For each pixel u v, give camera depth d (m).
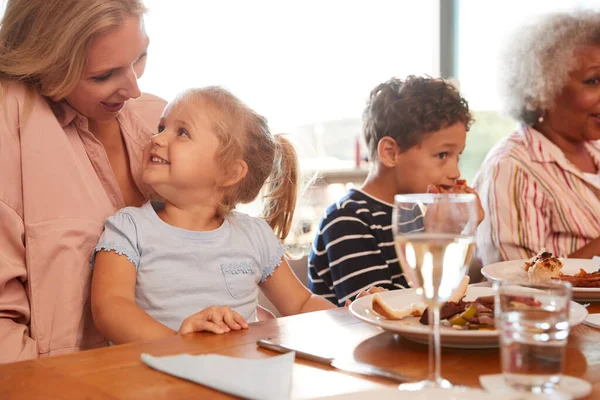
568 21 2.13
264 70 3.17
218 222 1.54
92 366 0.83
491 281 1.34
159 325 1.23
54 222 1.33
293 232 2.15
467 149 3.71
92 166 1.45
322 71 3.43
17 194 1.33
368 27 3.56
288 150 1.77
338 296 1.79
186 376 0.77
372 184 1.93
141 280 1.39
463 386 0.72
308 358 0.84
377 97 1.93
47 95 1.37
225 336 0.97
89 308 1.37
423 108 1.82
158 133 1.51
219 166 1.49
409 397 0.65
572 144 2.22
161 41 2.76
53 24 1.32
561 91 2.14
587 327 0.99
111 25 1.32
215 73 2.93
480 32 3.60
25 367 0.82
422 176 1.85
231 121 1.51
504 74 2.26
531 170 2.10
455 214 0.73
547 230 2.09
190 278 1.41
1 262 1.28
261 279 1.55
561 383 0.72
